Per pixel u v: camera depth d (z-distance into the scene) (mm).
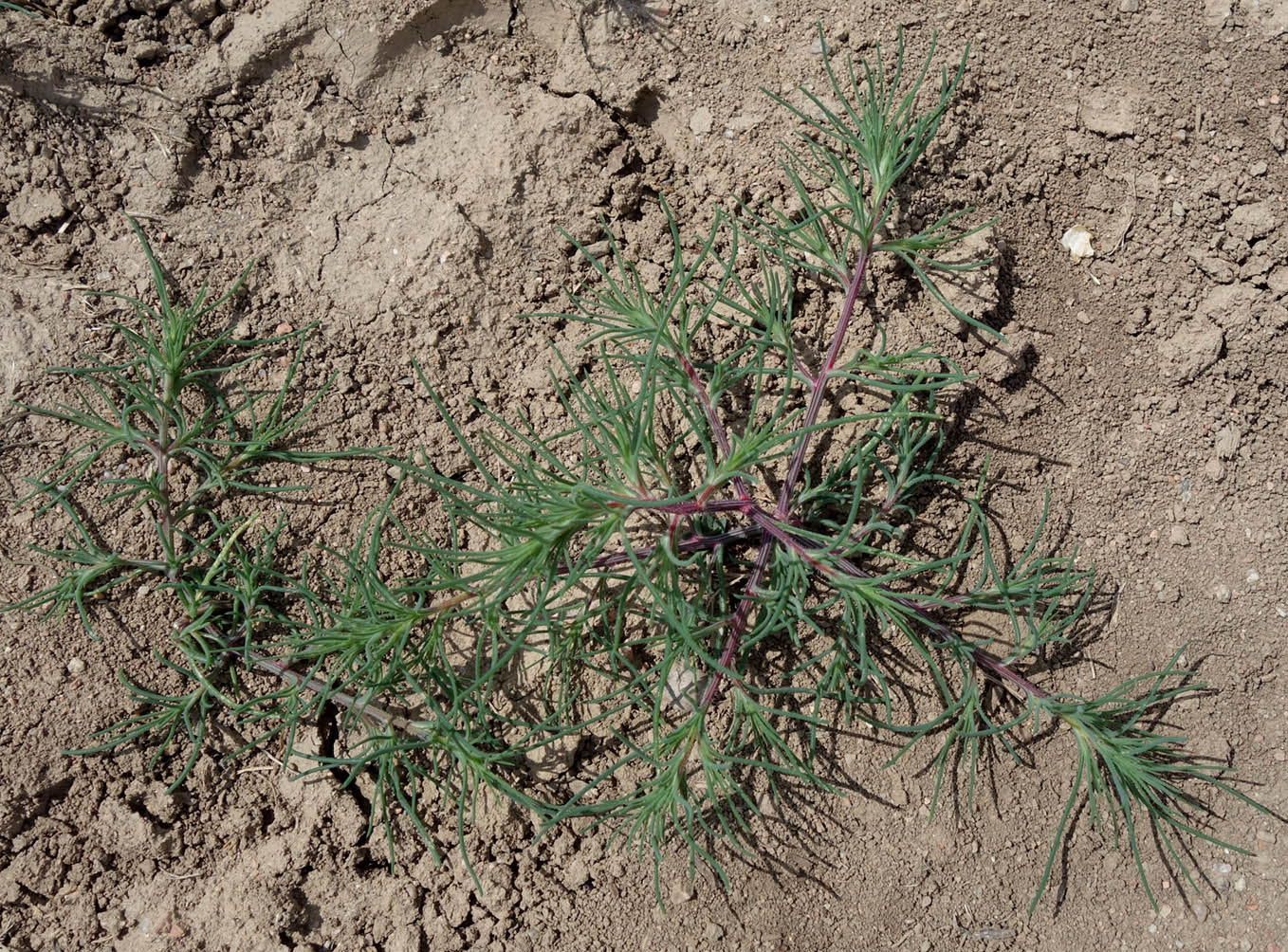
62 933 510
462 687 516
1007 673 509
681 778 482
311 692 523
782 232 512
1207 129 557
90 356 523
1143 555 549
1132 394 552
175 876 516
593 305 543
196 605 513
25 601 504
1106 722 520
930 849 532
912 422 529
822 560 473
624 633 525
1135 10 560
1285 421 555
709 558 518
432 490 534
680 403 493
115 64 531
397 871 521
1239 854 540
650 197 554
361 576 494
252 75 536
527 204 544
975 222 543
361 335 537
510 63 549
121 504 522
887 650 530
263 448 521
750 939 522
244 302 533
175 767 520
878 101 539
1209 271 552
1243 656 548
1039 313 548
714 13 552
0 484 517
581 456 528
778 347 535
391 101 544
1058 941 531
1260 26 561
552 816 498
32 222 523
